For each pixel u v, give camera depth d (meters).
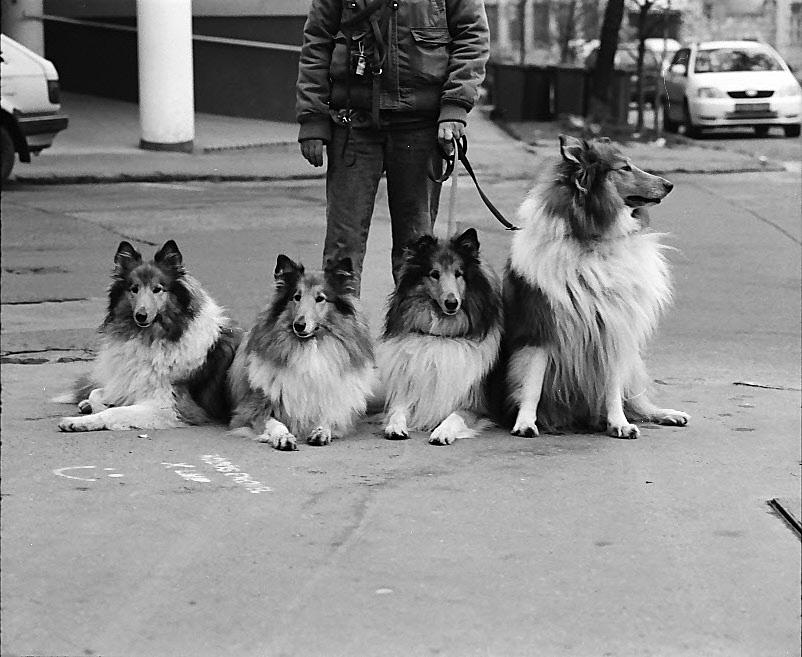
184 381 6.85
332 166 7.51
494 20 45.06
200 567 4.57
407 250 6.74
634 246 6.66
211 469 5.87
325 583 4.43
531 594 4.36
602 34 26.30
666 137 24.92
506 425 6.92
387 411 6.91
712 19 43.56
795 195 17.12
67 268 11.34
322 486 5.61
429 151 7.40
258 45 24.80
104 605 4.22
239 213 14.68
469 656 3.88
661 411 7.02
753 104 25.50
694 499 5.48
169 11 20.05
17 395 7.38
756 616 4.22
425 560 4.66
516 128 25.53
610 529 5.05
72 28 26.38
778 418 7.13
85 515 5.12
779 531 5.06
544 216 6.56
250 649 3.92
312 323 6.39
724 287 11.18
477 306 6.63
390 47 7.17
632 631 4.08
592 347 6.62
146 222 13.89
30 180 16.94
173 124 20.47
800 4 44.16
